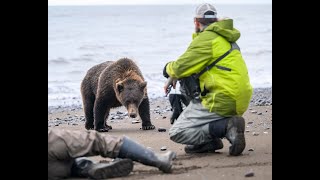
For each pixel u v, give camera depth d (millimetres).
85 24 154625
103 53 85750
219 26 17000
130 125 28234
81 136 14133
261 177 14328
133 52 86125
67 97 44312
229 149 17219
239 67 16969
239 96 16859
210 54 16844
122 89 26031
